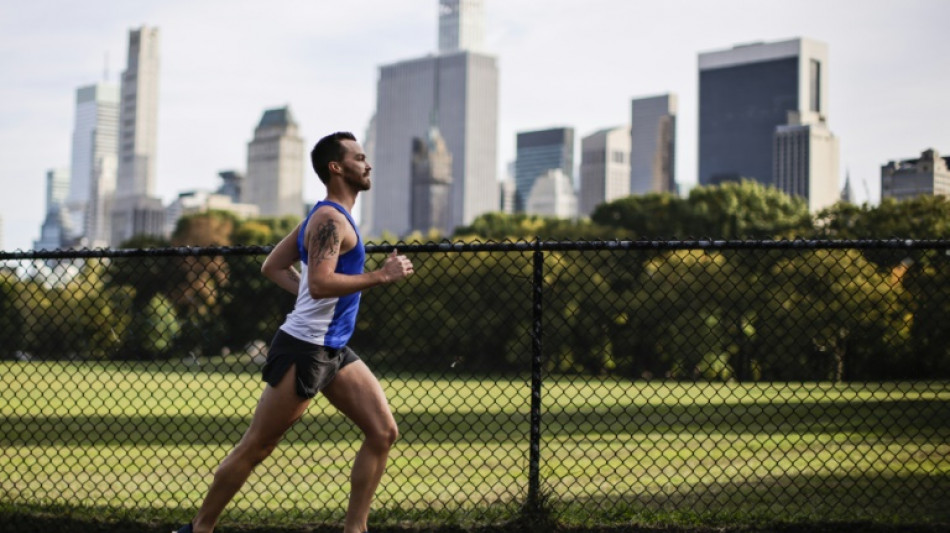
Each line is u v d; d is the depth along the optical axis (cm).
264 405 525
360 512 541
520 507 679
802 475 927
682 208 7419
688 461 1053
